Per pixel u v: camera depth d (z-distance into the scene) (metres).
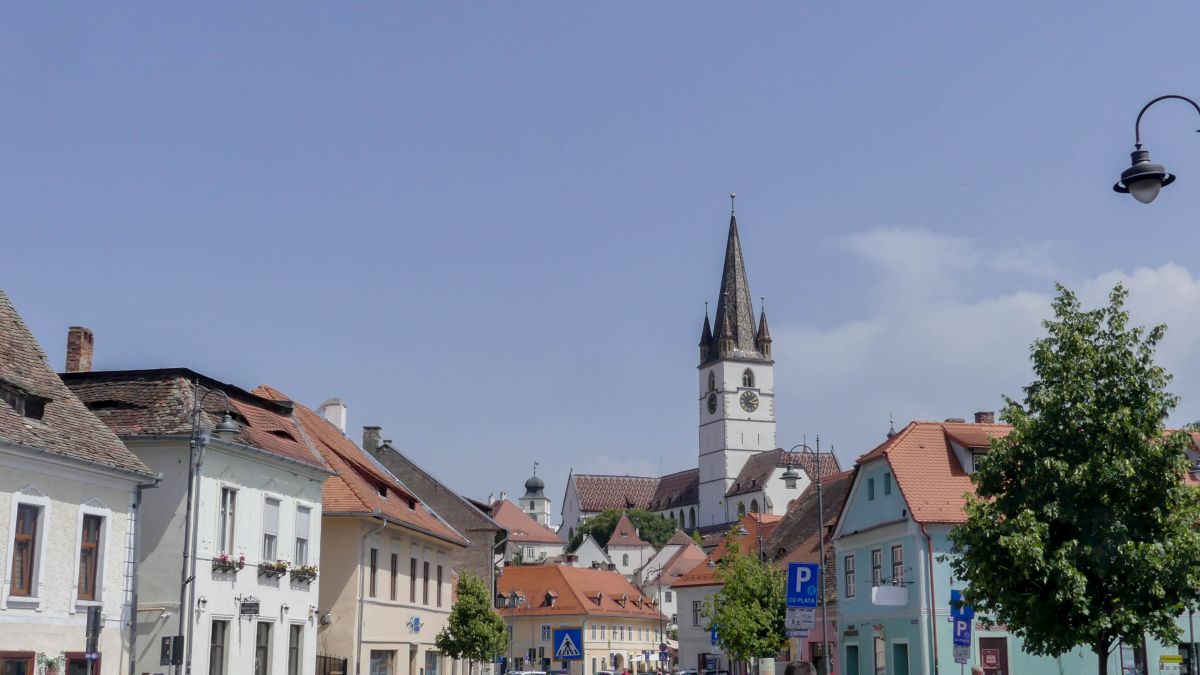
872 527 55.72
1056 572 27.06
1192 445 27.91
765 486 199.25
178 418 35.91
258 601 37.44
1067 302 29.39
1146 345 28.44
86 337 41.06
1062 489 27.66
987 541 28.64
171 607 33.81
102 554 30.47
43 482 28.31
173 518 34.53
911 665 51.34
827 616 62.62
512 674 70.19
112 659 30.58
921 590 50.88
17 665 27.19
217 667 35.59
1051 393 28.44
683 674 88.56
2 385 28.56
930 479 53.12
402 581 50.16
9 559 27.08
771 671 38.81
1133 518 27.53
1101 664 27.64
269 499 38.97
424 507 58.19
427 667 54.00
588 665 127.00
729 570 68.62
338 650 44.16
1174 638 27.61
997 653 50.44
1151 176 19.53
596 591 133.50
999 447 29.14
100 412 36.66
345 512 44.34
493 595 73.62
